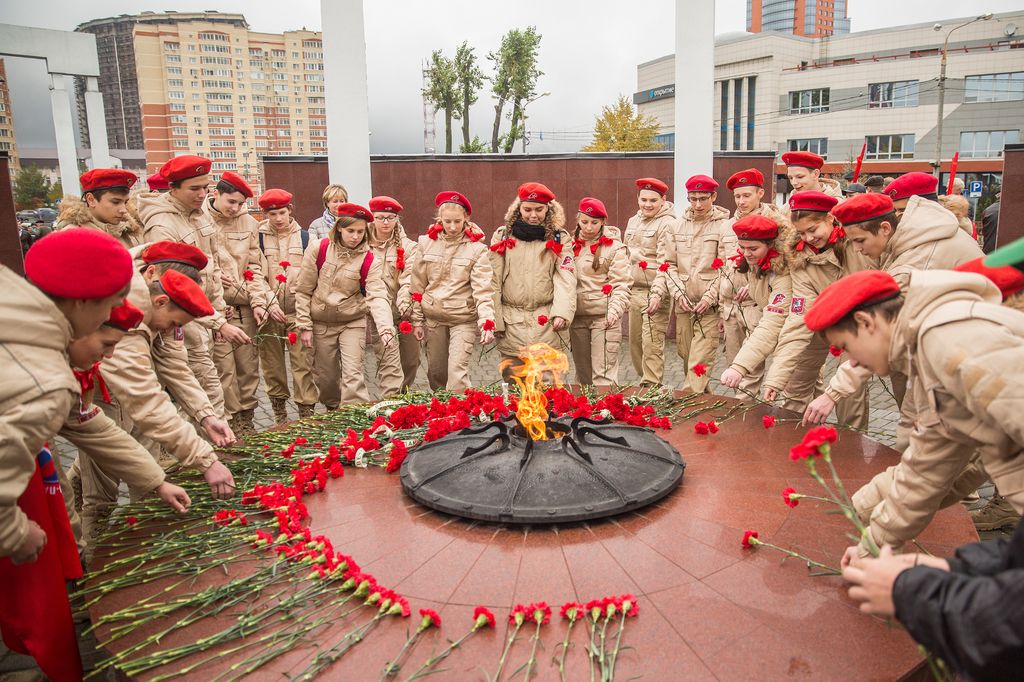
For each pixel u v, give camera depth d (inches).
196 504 128.3
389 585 99.1
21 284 79.0
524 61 1075.3
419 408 169.0
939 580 57.4
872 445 145.7
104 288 82.5
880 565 62.1
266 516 123.3
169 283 117.1
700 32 320.5
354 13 292.5
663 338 260.4
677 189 340.2
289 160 398.0
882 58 2046.0
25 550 83.7
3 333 76.7
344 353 226.1
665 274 248.7
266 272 257.0
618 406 163.9
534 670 81.0
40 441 78.3
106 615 93.8
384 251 247.3
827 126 2100.1
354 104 299.4
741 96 2244.1
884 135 2022.6
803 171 219.1
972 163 1913.1
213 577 103.8
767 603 92.2
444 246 220.8
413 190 412.5
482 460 127.8
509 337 226.7
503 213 418.0
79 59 682.2
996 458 76.0
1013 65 1843.0
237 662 84.4
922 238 137.3
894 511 89.4
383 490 131.8
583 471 121.3
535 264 218.4
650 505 119.7
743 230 166.4
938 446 83.7
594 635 86.6
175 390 135.6
